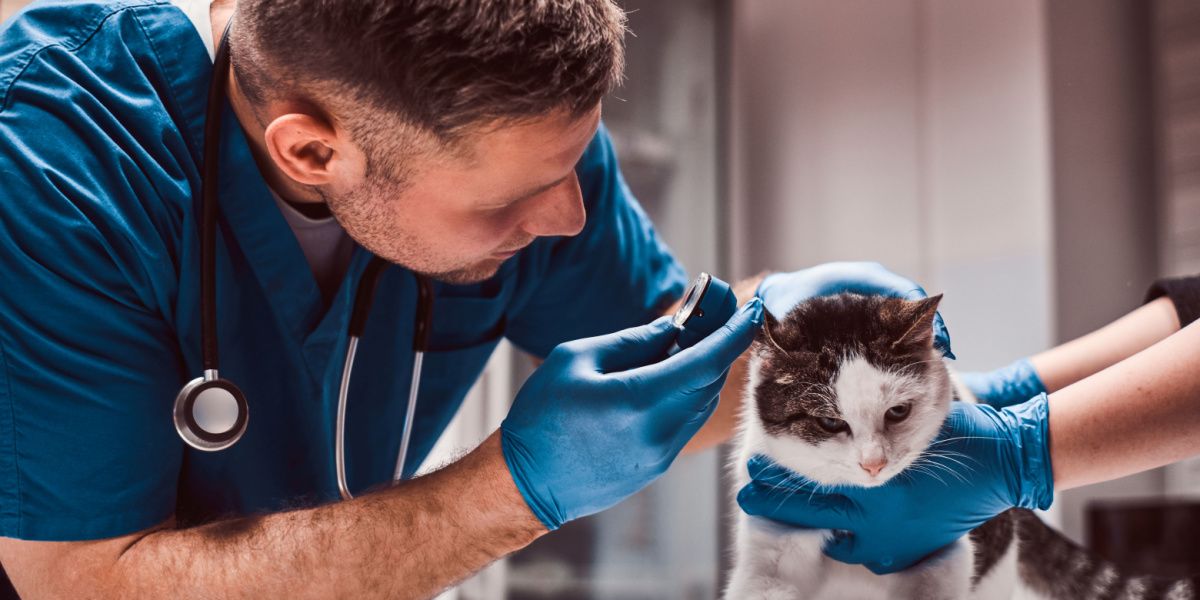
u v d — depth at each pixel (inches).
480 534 41.6
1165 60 117.0
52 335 39.7
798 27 133.0
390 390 54.6
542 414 41.6
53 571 40.2
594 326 61.2
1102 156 114.2
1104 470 43.5
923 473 47.3
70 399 39.4
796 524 50.1
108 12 46.5
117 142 43.3
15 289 39.3
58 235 40.0
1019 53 112.0
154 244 42.8
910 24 122.3
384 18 36.5
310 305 49.2
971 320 116.5
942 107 119.4
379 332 53.6
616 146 109.6
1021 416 45.6
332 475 52.0
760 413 55.1
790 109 134.0
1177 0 115.6
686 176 114.3
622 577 109.4
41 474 39.2
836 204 129.3
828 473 51.1
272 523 41.5
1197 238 114.2
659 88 112.3
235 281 47.5
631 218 61.1
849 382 51.3
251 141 47.3
